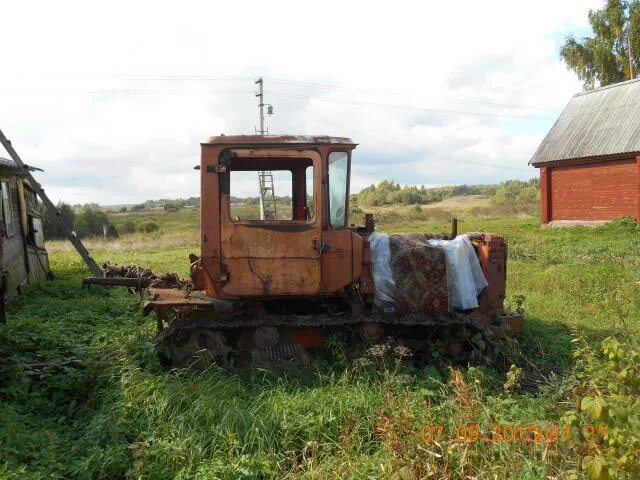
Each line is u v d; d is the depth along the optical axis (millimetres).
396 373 5895
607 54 39875
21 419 4883
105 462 4195
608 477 3137
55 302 10086
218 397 5125
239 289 6027
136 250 24484
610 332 7816
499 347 6477
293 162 6449
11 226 11273
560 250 18062
